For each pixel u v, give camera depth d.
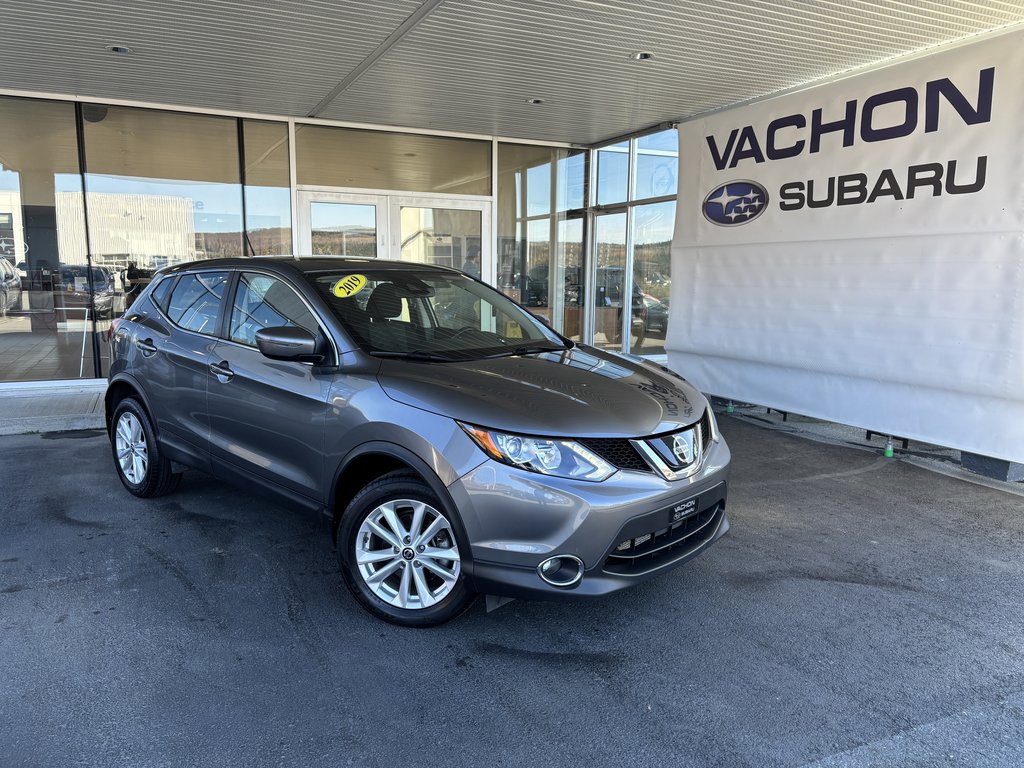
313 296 3.70
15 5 5.23
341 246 9.44
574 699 2.72
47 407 7.43
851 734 2.53
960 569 3.89
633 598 3.54
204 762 2.35
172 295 4.67
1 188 7.98
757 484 5.36
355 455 3.24
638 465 2.95
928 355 5.70
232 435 3.96
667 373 3.90
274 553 4.01
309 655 3.00
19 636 3.11
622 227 10.43
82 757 2.36
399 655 3.01
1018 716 2.64
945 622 3.33
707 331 7.81
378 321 3.71
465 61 6.57
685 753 2.43
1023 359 5.10
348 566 3.30
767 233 7.01
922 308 5.71
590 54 6.38
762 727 2.57
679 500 3.05
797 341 6.80
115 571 3.76
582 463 2.85
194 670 2.88
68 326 8.41
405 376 3.23
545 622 3.31
